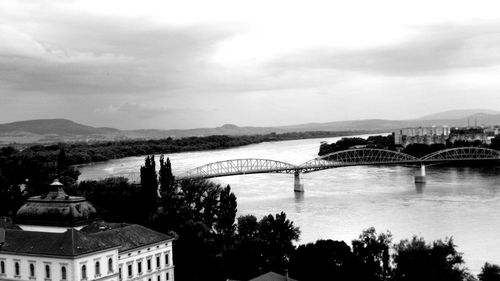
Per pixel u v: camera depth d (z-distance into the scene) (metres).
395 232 192.12
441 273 121.12
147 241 133.88
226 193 171.88
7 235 126.31
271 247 144.38
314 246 132.62
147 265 133.62
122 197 182.62
